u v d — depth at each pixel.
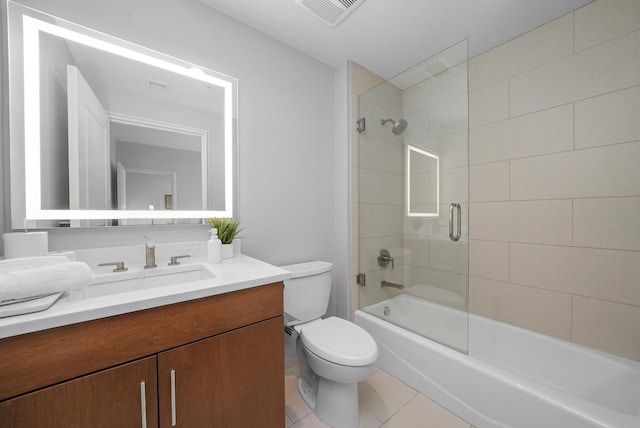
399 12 1.41
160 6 1.24
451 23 1.50
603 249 1.32
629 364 1.21
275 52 1.63
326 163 1.92
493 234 1.73
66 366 0.61
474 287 1.83
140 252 1.15
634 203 1.24
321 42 1.67
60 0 1.02
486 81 1.76
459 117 1.42
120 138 1.14
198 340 0.81
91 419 0.64
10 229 0.92
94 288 0.94
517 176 1.62
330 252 1.95
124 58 1.16
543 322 1.52
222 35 1.42
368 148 1.89
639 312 1.23
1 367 0.55
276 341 0.99
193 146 1.33
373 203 1.87
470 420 1.22
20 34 0.94
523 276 1.60
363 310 1.91
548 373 1.42
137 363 0.70
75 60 1.05
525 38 1.58
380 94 1.81
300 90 1.76
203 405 0.81
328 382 1.25
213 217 1.37
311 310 1.49
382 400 1.38
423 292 1.59
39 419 0.58
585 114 1.37
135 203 1.17
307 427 1.20
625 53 1.25
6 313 0.57
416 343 1.47
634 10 1.23
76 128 1.05
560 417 0.96
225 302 0.87
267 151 1.60
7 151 0.93
